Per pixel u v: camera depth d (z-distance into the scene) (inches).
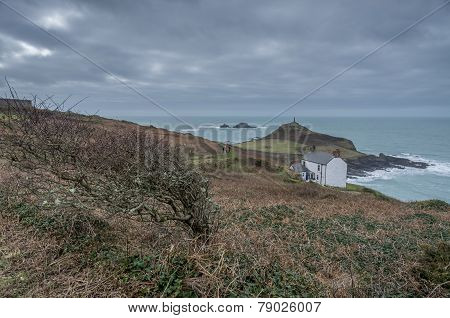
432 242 351.3
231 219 356.8
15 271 154.6
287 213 466.9
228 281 158.6
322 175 1825.8
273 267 189.0
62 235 191.5
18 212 212.4
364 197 928.3
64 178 170.2
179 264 165.2
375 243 326.6
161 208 194.2
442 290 181.8
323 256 268.7
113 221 216.2
